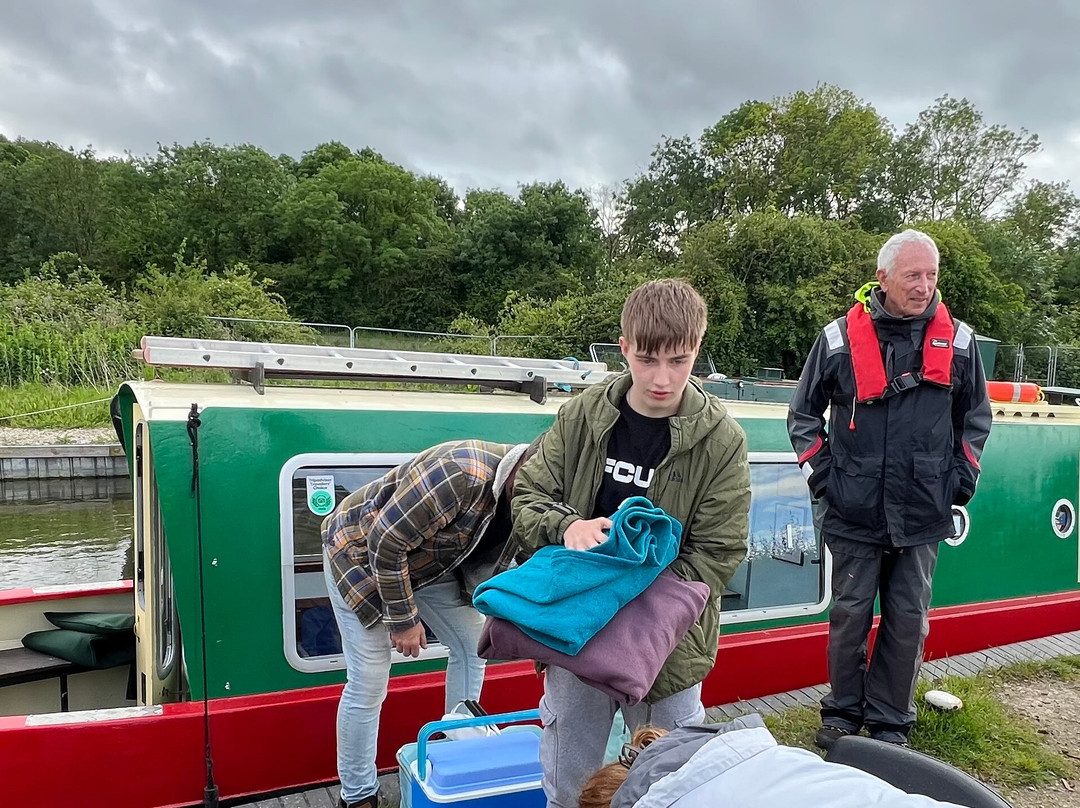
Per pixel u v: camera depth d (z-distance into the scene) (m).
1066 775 3.30
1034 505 5.10
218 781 3.03
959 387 3.12
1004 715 3.79
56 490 16.08
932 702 3.68
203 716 2.99
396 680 3.41
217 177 48.78
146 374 21.25
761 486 4.18
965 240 28.69
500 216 44.09
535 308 28.72
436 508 2.45
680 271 23.70
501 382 4.10
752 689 4.07
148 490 3.34
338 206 45.41
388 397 3.91
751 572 4.15
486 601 1.89
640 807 1.32
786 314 22.66
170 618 3.38
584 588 1.85
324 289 45.38
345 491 3.35
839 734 3.32
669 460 2.09
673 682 2.20
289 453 3.25
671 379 1.98
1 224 51.69
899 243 3.03
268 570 3.18
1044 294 35.22
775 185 36.88
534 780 2.43
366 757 2.78
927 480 3.06
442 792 2.33
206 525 3.08
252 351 3.68
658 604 1.97
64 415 18.48
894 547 3.14
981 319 28.39
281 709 3.11
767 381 6.67
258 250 47.44
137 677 4.19
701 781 1.29
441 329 42.59
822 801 1.18
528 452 2.47
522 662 3.70
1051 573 5.20
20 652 4.41
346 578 2.66
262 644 3.18
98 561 11.35
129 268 47.53
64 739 2.81
